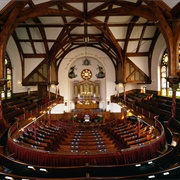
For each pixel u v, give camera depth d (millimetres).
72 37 23641
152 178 5617
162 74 21906
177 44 13133
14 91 21516
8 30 12500
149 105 19312
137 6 14211
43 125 20375
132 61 23891
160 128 12266
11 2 11586
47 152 9242
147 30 20969
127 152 9383
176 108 14500
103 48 29141
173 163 7922
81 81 31438
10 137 10805
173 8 12047
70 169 7219
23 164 7539
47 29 19922
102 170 7242
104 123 25156
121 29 20344
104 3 15070
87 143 13117
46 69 23219
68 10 15664
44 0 13672
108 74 30328
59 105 29516
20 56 22844
